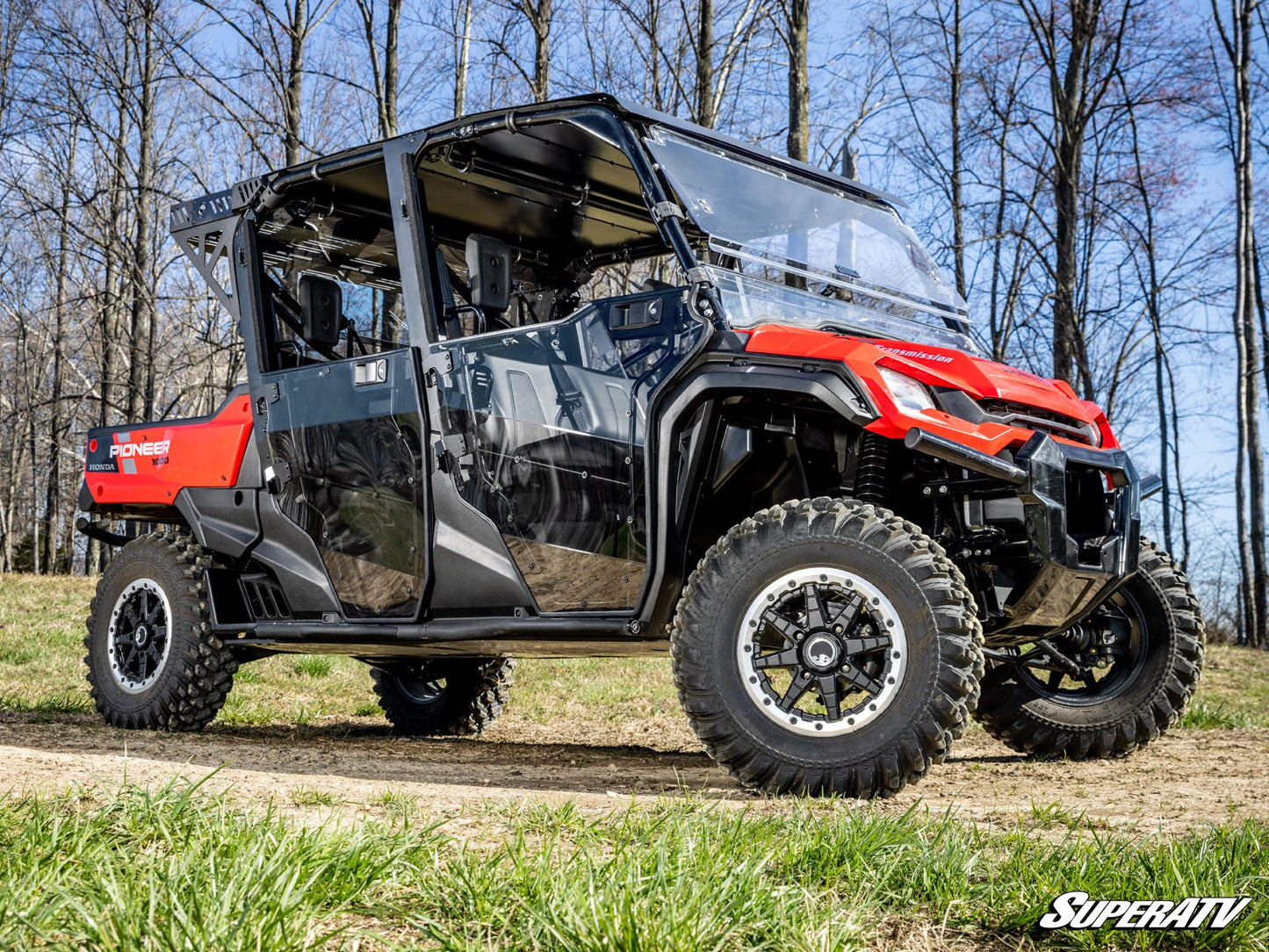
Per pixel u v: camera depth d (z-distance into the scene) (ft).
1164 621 16.69
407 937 6.38
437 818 9.73
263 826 7.84
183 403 109.40
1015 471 12.46
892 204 17.54
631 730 23.44
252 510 17.60
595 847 8.45
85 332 121.29
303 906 6.47
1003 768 15.93
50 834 7.57
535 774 14.58
